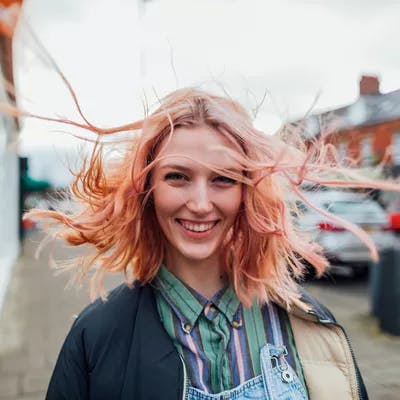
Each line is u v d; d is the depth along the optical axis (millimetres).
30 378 3670
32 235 18594
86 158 1263
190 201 1100
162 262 1216
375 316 5102
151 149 1162
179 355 1097
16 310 6051
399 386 3453
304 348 1211
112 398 1077
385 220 6836
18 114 998
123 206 1214
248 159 1127
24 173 15820
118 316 1137
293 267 1364
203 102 1128
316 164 1196
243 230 1256
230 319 1173
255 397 1109
